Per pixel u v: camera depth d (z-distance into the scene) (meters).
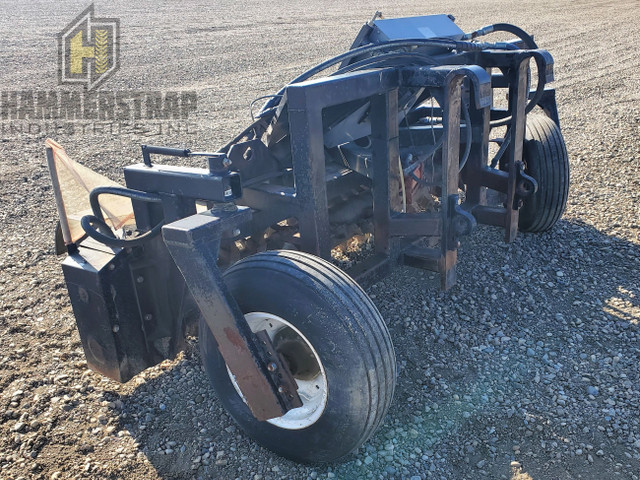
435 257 3.92
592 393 3.50
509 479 2.96
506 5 26.48
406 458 3.10
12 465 3.11
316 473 3.03
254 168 3.59
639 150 7.49
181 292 3.45
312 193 3.26
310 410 2.91
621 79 12.25
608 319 4.20
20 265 5.27
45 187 7.15
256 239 3.94
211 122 9.70
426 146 4.58
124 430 3.35
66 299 4.68
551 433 3.22
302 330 2.73
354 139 3.95
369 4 27.80
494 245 5.18
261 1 29.61
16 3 28.62
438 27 4.34
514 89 4.51
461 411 3.40
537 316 4.27
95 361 3.52
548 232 5.41
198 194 3.06
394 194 3.94
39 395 3.60
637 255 5.00
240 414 3.14
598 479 2.94
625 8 24.31
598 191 6.35
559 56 15.18
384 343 2.76
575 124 9.07
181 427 3.35
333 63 3.72
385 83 3.53
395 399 3.50
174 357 3.65
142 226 3.55
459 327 4.14
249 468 3.08
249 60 14.52
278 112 3.43
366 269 3.86
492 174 4.84
